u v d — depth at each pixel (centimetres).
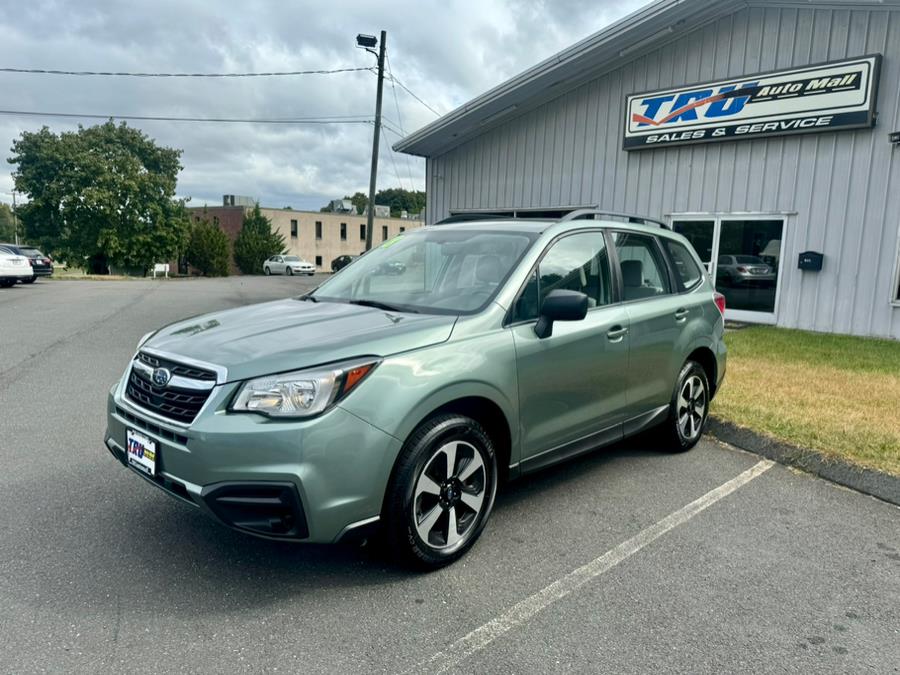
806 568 321
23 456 464
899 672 243
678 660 248
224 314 377
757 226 1146
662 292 464
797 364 777
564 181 1440
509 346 331
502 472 346
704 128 1188
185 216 5344
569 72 1324
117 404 320
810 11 1048
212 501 265
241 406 267
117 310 1501
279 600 284
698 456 488
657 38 1212
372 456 275
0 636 253
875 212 1005
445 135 1584
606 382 395
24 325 1191
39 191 4819
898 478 407
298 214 6700
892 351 875
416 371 292
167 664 239
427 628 266
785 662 248
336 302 389
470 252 390
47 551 323
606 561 325
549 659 247
